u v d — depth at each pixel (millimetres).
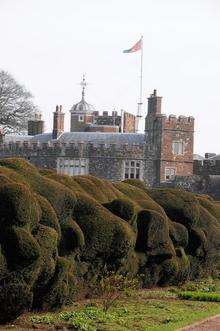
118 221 46000
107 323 37531
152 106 171875
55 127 177500
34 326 35438
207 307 46250
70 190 42656
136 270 50969
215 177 163625
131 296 48219
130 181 67375
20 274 35344
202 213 63531
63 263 39188
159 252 53406
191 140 173125
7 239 35125
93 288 45844
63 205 41875
